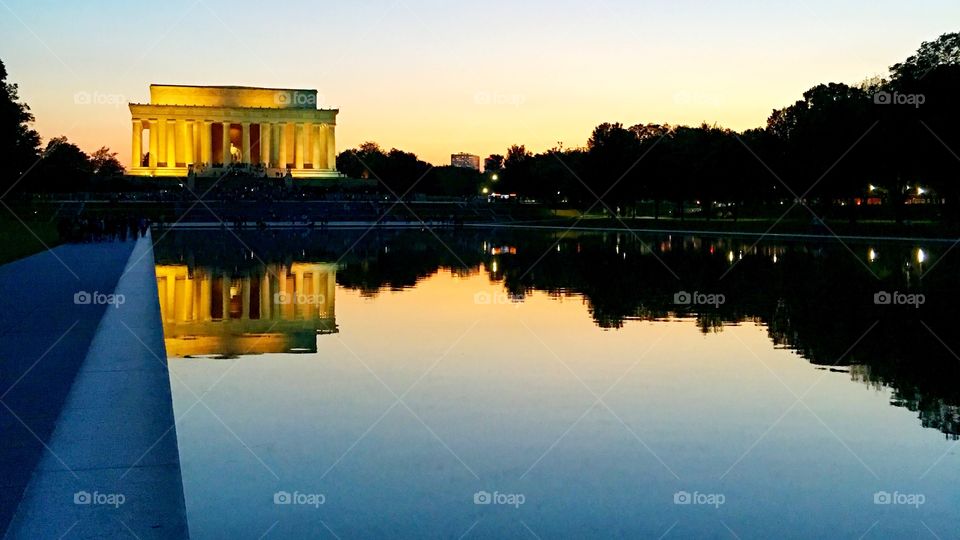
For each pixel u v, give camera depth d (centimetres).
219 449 1487
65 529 948
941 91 8125
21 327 2370
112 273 4294
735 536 1142
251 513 1195
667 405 1820
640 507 1237
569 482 1344
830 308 3419
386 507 1227
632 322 3027
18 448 1220
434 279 4703
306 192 16425
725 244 8219
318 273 5041
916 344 2567
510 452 1492
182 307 3409
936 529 1170
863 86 11075
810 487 1327
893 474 1388
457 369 2184
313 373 2128
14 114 9125
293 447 1503
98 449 1220
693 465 1430
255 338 2661
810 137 10006
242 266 5531
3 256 5581
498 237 10050
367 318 3116
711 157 12044
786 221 12688
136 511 1001
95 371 1739
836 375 2127
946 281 4488
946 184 8444
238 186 16162
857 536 1133
